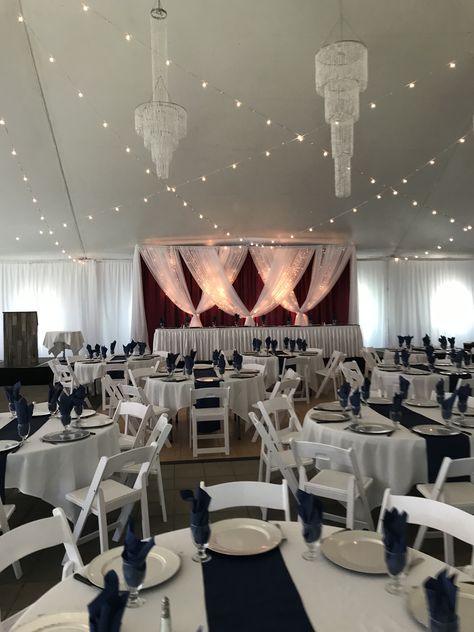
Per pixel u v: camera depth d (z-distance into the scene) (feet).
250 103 22.40
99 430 11.43
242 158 25.96
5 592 8.98
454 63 19.57
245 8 17.95
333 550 5.55
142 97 21.76
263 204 29.99
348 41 13.62
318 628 4.34
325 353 32.94
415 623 4.41
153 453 9.98
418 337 41.24
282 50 19.74
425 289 41.42
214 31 18.86
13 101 21.81
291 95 22.03
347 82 13.79
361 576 5.12
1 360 38.09
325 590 4.90
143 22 18.42
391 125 23.90
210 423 19.47
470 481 10.13
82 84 21.15
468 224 32.71
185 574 5.18
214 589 4.91
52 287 38.68
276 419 15.80
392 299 40.96
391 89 21.68
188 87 21.40
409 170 26.99
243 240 35.17
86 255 37.47
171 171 26.71
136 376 19.99
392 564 4.75
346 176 16.21
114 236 33.35
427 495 9.56
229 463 16.30
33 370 30.86
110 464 9.07
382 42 19.33
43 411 13.29
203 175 27.14
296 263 36.32
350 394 13.23
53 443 10.44
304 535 5.38
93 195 28.32
